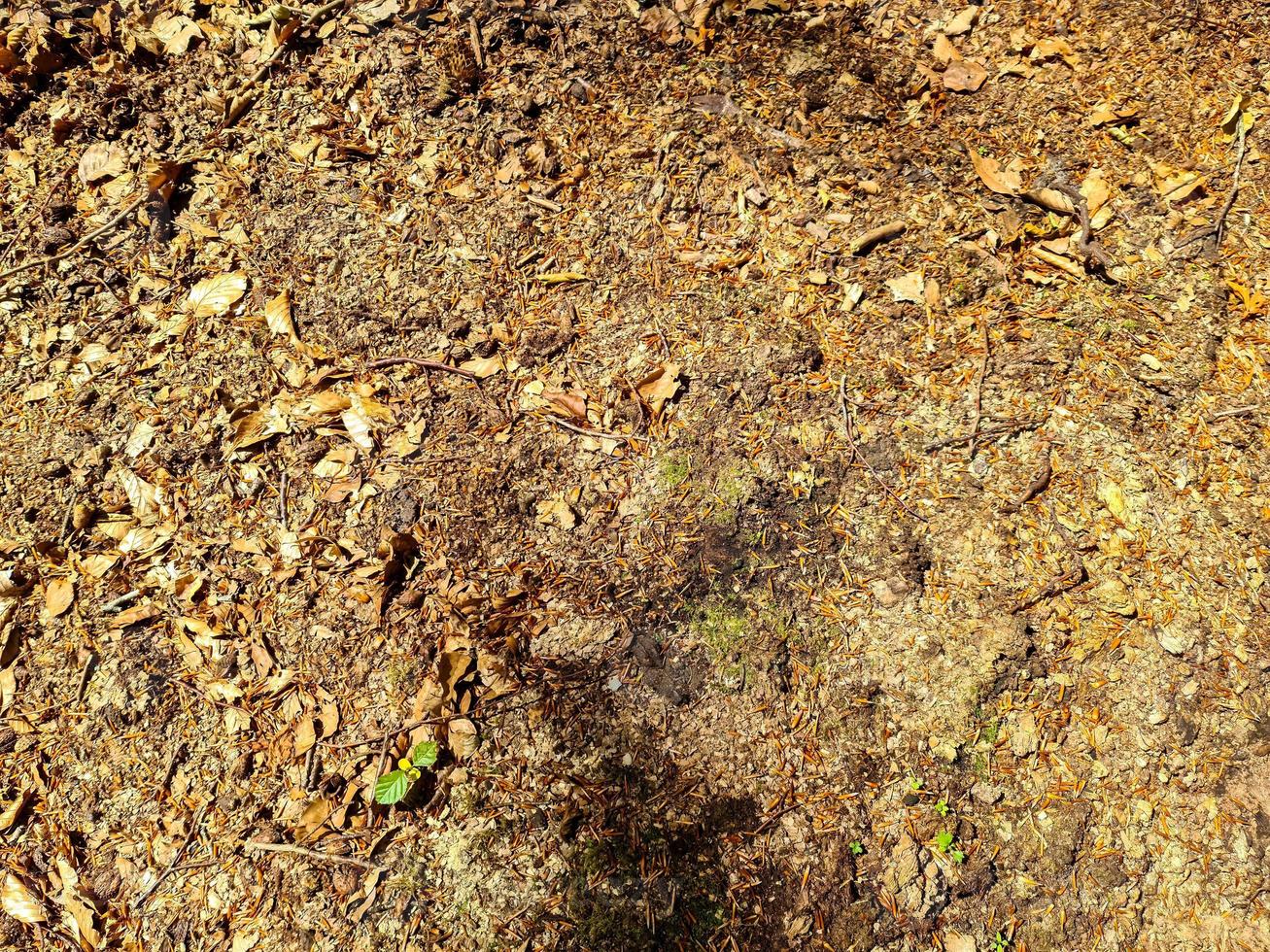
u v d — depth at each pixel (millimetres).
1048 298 1008
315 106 1084
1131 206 1028
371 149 1071
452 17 1112
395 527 952
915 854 854
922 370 997
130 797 876
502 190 1062
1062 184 1039
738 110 1093
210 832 866
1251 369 972
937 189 1049
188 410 987
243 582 937
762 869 849
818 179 1062
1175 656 898
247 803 873
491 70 1100
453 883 849
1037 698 895
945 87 1089
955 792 871
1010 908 846
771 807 867
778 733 889
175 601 930
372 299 1024
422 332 1016
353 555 941
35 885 850
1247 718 880
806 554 942
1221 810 863
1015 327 1002
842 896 842
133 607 928
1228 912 839
